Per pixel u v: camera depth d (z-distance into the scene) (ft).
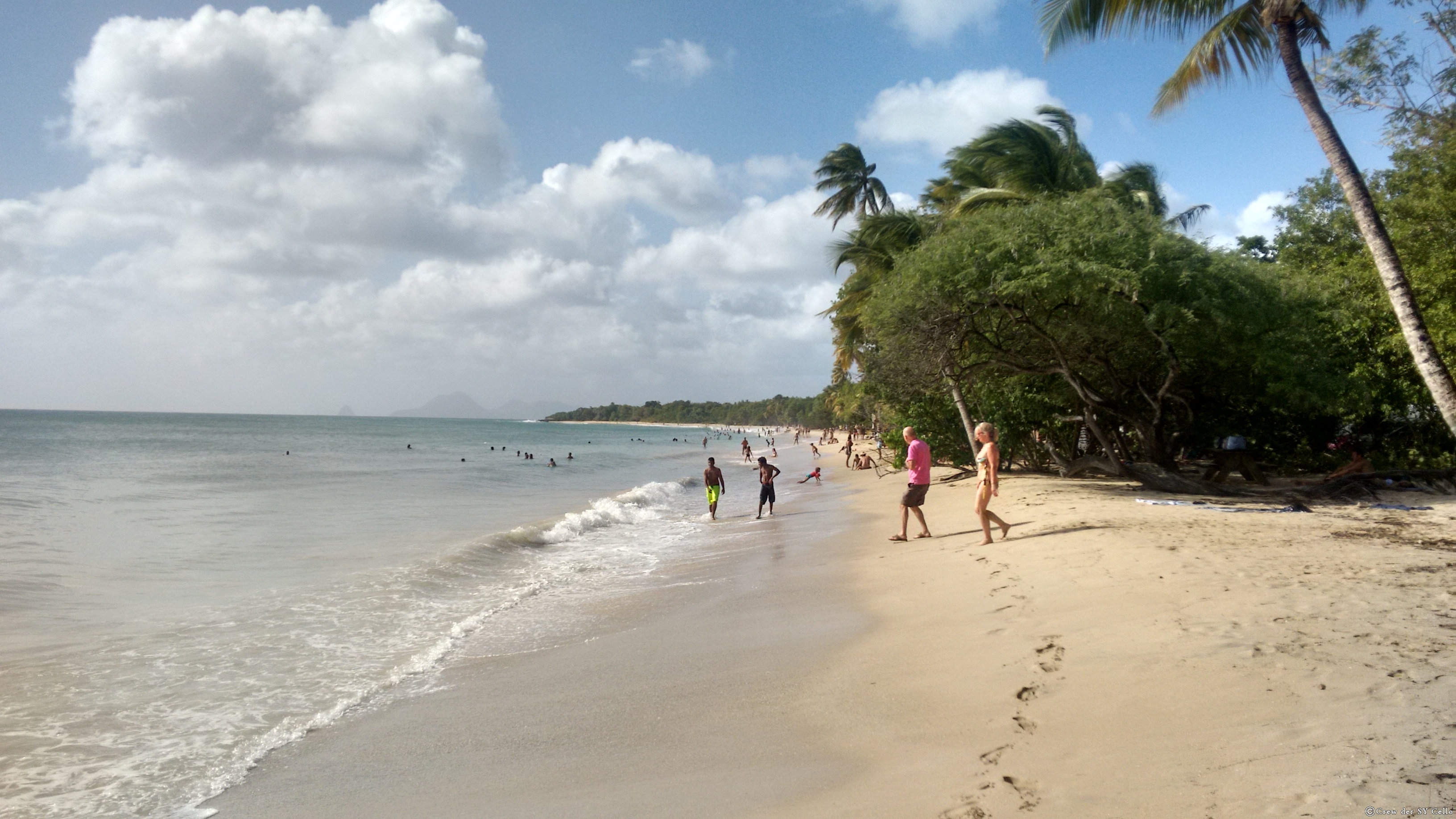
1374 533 31.32
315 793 13.93
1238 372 58.70
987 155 83.35
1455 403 35.32
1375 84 46.06
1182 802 10.05
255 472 113.60
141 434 264.93
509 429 651.66
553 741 15.74
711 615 26.71
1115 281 44.83
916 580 28.81
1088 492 53.93
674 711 16.98
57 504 67.46
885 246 89.30
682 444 342.03
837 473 117.91
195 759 15.57
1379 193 65.16
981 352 59.62
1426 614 17.72
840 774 12.72
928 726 14.38
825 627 23.36
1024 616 21.17
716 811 11.82
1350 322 59.52
